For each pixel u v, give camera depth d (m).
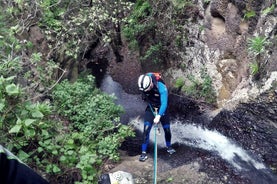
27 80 5.89
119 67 9.12
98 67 9.27
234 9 6.73
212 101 7.02
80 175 5.04
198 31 7.62
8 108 4.33
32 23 7.27
